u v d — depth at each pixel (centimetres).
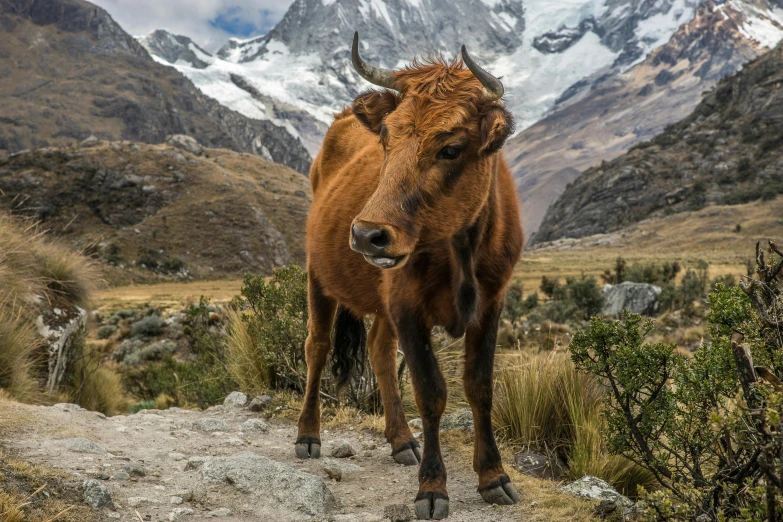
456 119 388
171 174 17038
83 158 16962
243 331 894
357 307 575
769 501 284
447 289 451
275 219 16312
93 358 1150
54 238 1139
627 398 476
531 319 2691
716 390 400
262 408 758
